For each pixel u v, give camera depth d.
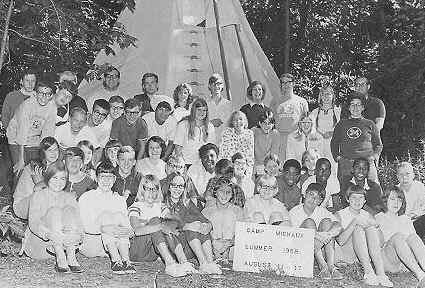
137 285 6.73
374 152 8.98
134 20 11.72
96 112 8.74
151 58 11.49
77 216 7.25
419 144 15.89
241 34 11.82
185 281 6.93
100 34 10.78
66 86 8.98
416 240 7.46
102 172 7.36
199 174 8.47
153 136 8.27
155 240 7.29
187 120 8.83
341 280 7.30
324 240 7.43
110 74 10.10
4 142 13.33
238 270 7.49
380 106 9.60
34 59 12.24
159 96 9.95
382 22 17.03
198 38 11.67
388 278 7.29
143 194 7.46
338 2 17.00
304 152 8.96
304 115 9.87
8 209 8.42
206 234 7.39
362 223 7.46
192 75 11.63
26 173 7.74
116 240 7.23
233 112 9.54
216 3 11.52
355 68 17.12
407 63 15.91
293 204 8.27
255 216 7.68
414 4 16.02
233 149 8.84
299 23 17.25
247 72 11.79
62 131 8.54
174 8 11.59
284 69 16.80
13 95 9.40
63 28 10.04
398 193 7.57
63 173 7.27
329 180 8.83
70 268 7.08
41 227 7.14
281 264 7.47
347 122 8.96
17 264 7.27
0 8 9.71
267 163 8.30
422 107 15.95
